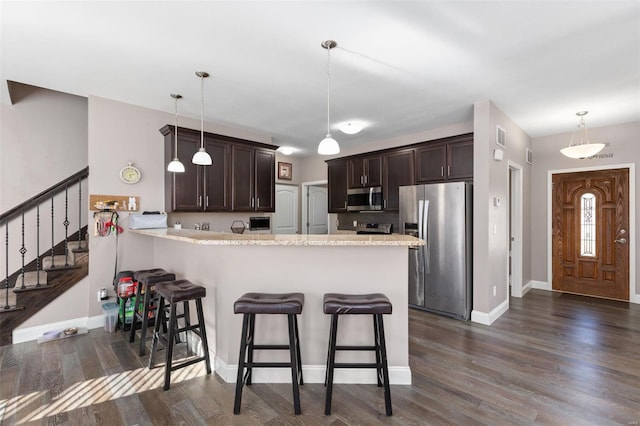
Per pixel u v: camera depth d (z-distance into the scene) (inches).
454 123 173.2
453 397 85.0
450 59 101.7
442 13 78.5
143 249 147.0
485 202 139.8
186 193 151.4
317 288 94.1
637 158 169.6
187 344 115.4
